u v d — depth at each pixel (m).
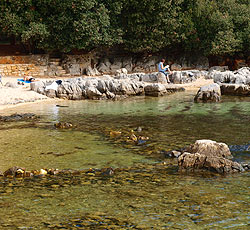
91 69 35.56
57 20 32.69
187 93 25.16
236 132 13.52
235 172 9.40
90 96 23.27
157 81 28.36
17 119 16.58
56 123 15.15
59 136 13.39
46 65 34.16
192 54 40.38
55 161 10.48
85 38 33.09
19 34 32.94
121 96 23.61
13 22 31.52
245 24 38.53
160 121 15.85
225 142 12.14
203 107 19.30
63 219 6.99
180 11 38.34
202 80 29.84
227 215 7.08
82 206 7.53
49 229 6.62
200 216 7.05
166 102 21.36
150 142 12.43
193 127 14.52
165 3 35.25
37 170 9.59
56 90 23.53
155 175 9.27
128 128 14.61
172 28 36.28
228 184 8.61
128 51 39.50
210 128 14.27
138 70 38.44
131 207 7.46
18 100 21.48
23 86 25.67
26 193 8.23
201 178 9.02
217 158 9.67
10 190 8.41
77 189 8.43
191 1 38.59
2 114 17.77
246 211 7.23
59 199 7.89
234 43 36.72
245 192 8.13
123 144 12.25
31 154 11.16
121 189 8.40
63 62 35.41
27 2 31.94
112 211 7.30
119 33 34.62
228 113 17.39
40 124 15.49
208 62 40.00
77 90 23.42
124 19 36.19
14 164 10.23
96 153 11.24
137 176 9.23
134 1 34.56
